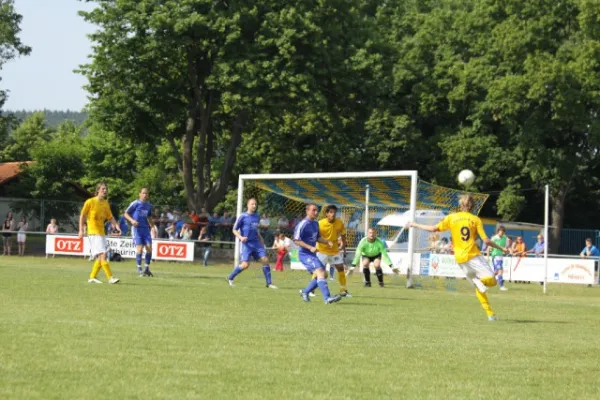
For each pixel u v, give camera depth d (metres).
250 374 11.09
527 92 72.12
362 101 70.94
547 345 15.44
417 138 80.62
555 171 75.94
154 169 93.75
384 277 43.16
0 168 87.94
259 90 61.62
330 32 66.25
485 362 12.98
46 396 9.28
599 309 26.62
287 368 11.69
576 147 77.94
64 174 75.81
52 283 26.62
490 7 76.31
